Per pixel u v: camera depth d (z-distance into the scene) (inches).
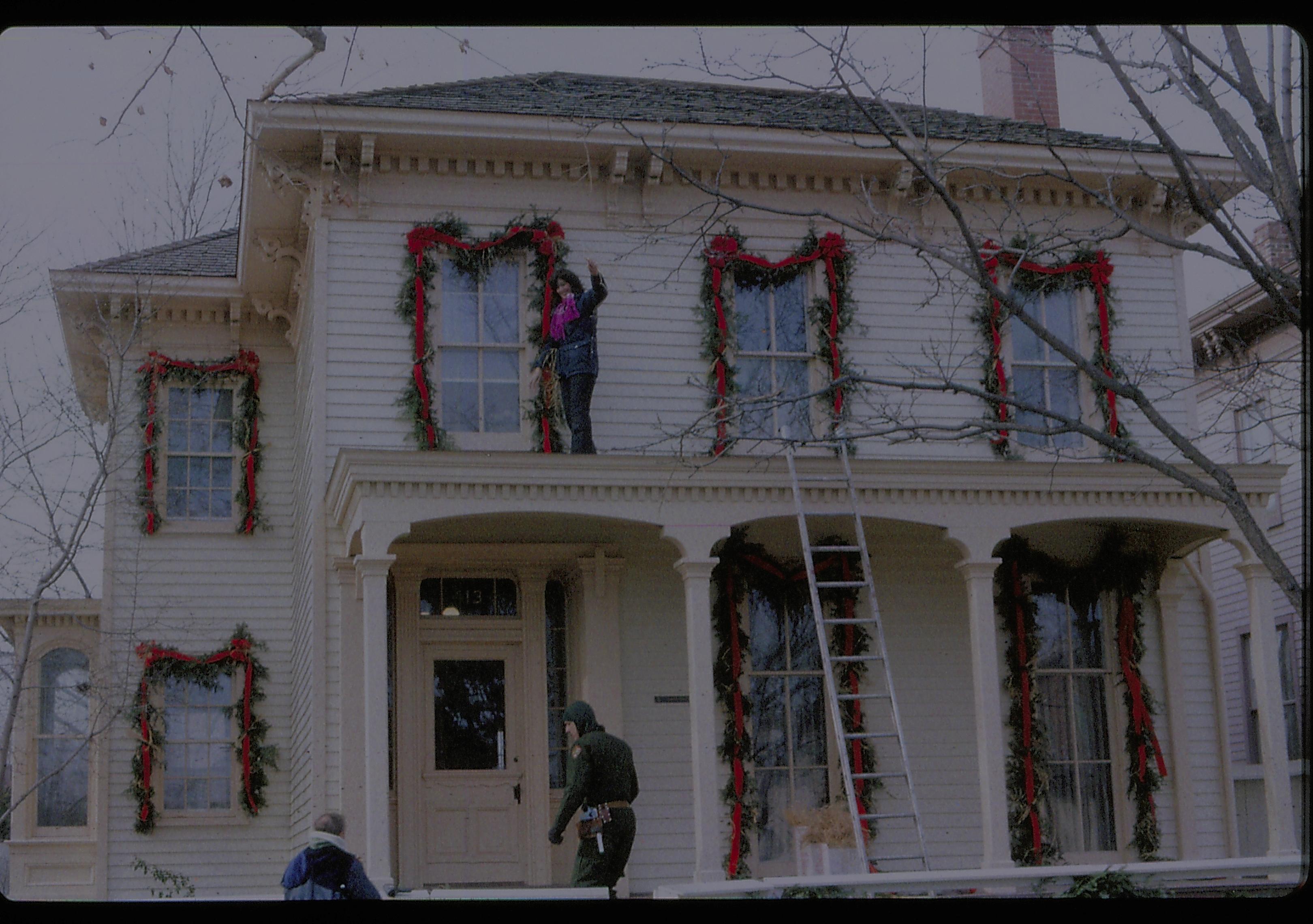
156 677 670.5
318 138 568.7
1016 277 618.5
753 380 598.5
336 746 541.0
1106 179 509.4
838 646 589.0
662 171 586.6
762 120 613.9
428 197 584.1
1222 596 896.9
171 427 708.0
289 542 698.8
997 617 603.8
